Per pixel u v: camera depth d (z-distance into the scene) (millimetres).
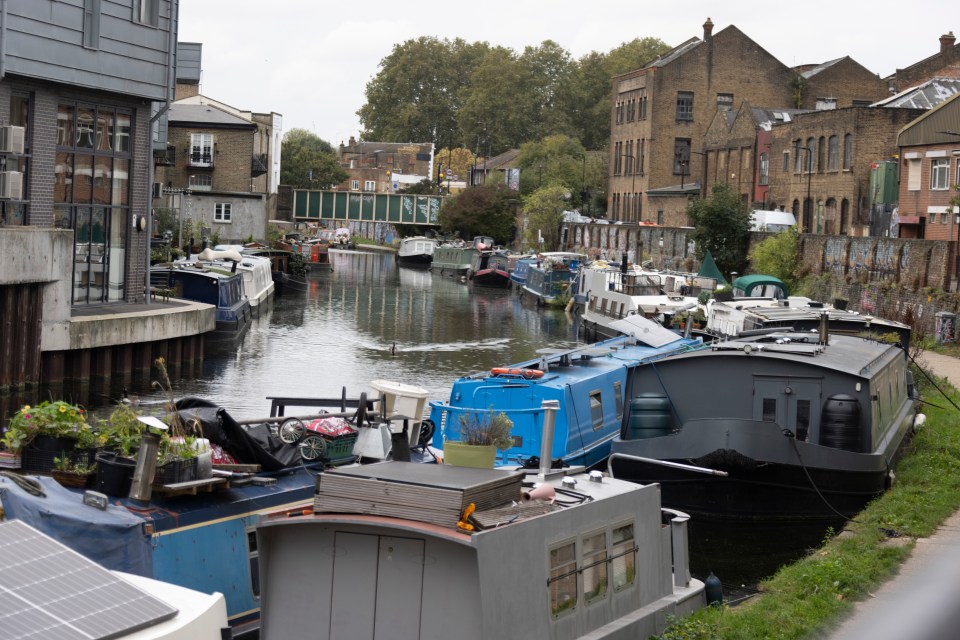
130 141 32562
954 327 37625
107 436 10758
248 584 10750
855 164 56844
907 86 74812
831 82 82000
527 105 144500
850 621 11281
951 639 10594
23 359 26188
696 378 18875
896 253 42938
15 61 26984
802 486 17422
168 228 60188
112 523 9125
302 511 8906
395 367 34219
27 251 25703
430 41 166875
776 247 51812
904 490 17734
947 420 24203
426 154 160625
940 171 47500
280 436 12195
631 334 26547
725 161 74125
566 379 19703
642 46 139500
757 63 82625
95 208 31531
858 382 18234
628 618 10297
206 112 74312
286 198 105375
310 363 34562
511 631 8562
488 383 18906
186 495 10570
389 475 8852
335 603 8633
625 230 72812
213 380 30781
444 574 8375
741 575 15500
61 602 6230
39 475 10109
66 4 28469
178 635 6492
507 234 97312
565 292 57562
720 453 17234
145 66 31703
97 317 28953
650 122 83062
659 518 11055
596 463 19312
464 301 59969
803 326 27766
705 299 44688
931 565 13195
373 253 114375
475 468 9438
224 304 39312
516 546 8641
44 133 29047
